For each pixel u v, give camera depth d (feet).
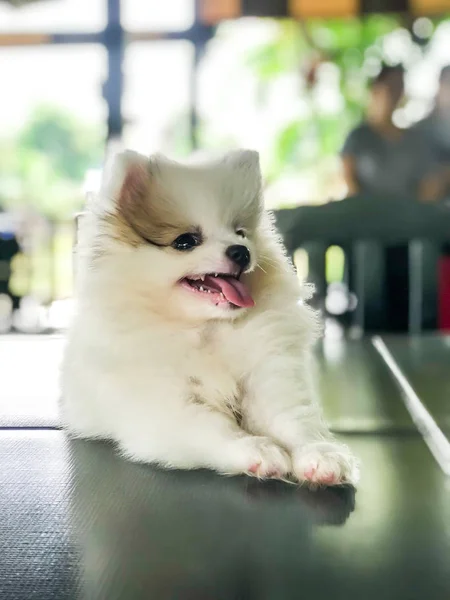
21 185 6.61
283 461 1.62
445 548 1.35
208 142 5.91
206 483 1.60
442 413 2.11
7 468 1.68
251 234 1.90
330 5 4.95
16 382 2.48
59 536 1.39
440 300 3.86
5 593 1.23
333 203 3.41
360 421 2.03
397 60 6.09
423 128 4.46
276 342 1.79
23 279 5.15
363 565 1.30
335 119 6.51
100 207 1.83
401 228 3.39
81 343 1.81
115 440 1.84
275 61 6.51
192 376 1.75
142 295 1.78
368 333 3.61
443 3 4.89
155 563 1.30
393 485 1.60
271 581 1.26
